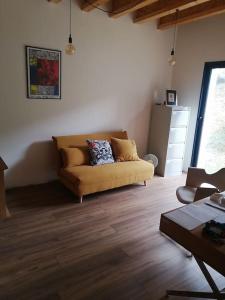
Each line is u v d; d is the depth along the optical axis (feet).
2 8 9.18
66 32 10.81
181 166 14.66
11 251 6.84
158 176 14.14
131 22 12.59
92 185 9.98
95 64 12.01
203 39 13.09
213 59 12.76
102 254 6.91
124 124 13.98
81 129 12.43
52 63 10.78
